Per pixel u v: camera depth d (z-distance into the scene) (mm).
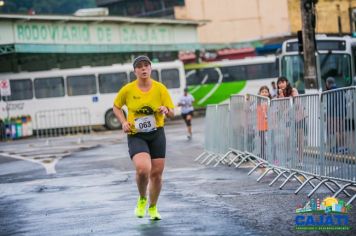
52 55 73500
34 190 23672
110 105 68938
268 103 23391
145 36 74125
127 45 70938
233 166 28297
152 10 111812
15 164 35656
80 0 125750
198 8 100312
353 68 52812
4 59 70062
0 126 64750
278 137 22312
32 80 67312
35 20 62656
